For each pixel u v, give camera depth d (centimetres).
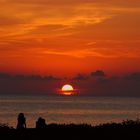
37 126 6219
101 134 5650
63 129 5978
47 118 18662
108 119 18212
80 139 5406
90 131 5841
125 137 5469
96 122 15675
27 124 13500
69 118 18938
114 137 5475
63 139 5425
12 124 13150
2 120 15850
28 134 5778
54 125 6266
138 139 5366
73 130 5912
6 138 5509
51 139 5438
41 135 5694
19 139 5459
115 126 6125
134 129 5891
